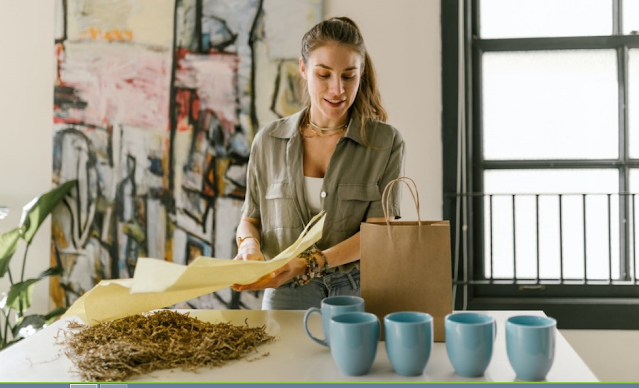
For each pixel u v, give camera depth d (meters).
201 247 2.31
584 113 2.38
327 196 1.47
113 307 1.08
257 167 1.57
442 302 1.04
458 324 0.86
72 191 2.37
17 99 2.40
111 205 2.35
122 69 2.33
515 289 2.35
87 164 2.35
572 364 0.92
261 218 1.57
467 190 2.34
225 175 2.29
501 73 2.41
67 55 2.35
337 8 2.27
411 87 2.26
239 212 2.29
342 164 1.47
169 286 0.89
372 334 0.88
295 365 0.94
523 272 2.39
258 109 2.27
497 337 1.07
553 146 2.39
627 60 2.35
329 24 1.41
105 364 0.88
